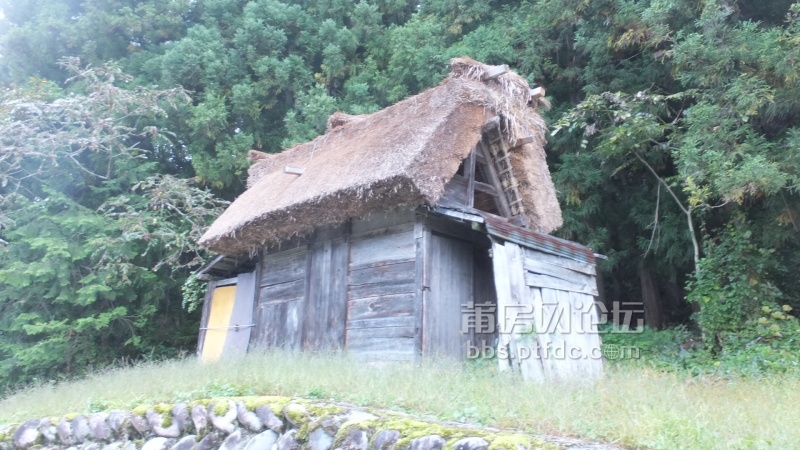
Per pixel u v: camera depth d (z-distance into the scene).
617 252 13.41
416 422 4.91
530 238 8.16
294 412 5.64
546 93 14.35
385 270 8.45
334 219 8.77
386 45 17.59
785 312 10.05
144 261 15.84
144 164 15.73
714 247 10.97
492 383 6.16
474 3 15.50
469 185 8.84
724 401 5.71
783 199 9.99
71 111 13.38
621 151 11.86
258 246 10.29
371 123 10.12
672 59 11.23
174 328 16.44
